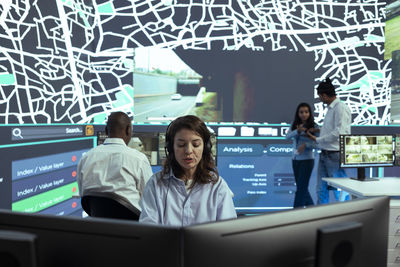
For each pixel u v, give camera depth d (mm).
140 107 4309
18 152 2715
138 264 678
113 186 1844
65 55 3504
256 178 4461
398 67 4297
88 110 4062
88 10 4070
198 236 659
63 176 3453
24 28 2809
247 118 4418
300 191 3971
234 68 4387
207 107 4379
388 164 2975
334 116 3562
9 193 2602
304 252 754
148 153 2990
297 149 3943
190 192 1211
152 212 1184
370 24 4484
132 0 4273
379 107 4527
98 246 694
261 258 711
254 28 4406
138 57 4285
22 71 2779
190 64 4352
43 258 713
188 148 1163
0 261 605
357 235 708
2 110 2525
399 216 2555
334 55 4473
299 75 4441
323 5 4434
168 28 4324
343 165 2904
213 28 4363
